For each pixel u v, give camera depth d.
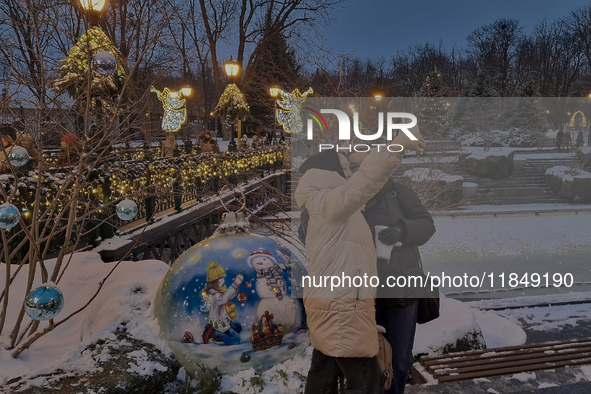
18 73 2.59
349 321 1.75
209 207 8.90
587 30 37.81
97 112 2.85
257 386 2.30
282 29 26.27
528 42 46.84
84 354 2.44
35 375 2.22
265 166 13.94
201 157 9.54
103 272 3.65
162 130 4.23
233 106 20.69
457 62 58.41
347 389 1.79
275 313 2.37
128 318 2.84
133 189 6.41
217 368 2.37
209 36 12.27
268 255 2.49
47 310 2.01
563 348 3.05
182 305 2.36
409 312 2.20
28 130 2.84
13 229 4.58
